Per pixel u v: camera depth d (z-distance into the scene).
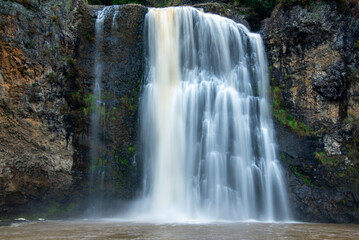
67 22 14.92
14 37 12.88
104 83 15.20
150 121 15.13
